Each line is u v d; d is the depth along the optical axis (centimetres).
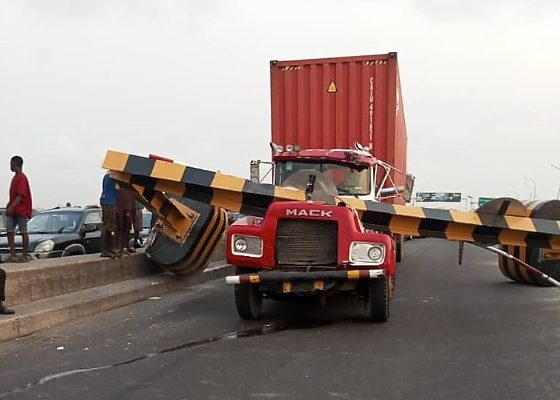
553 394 509
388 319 843
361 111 1371
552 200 1084
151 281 1124
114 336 745
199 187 895
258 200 876
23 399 503
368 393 512
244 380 551
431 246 2770
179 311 929
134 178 906
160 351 666
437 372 577
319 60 1389
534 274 1173
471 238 864
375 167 1124
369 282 792
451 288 1188
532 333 756
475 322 828
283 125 1413
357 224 786
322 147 1391
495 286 1220
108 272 1071
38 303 857
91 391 522
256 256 776
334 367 594
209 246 1148
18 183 998
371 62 1366
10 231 1003
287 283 746
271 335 745
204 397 503
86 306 884
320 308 939
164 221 1100
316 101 1395
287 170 1092
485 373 573
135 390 524
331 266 761
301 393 512
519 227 827
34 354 655
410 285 1234
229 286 1242
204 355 645
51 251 1224
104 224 1095
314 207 768
